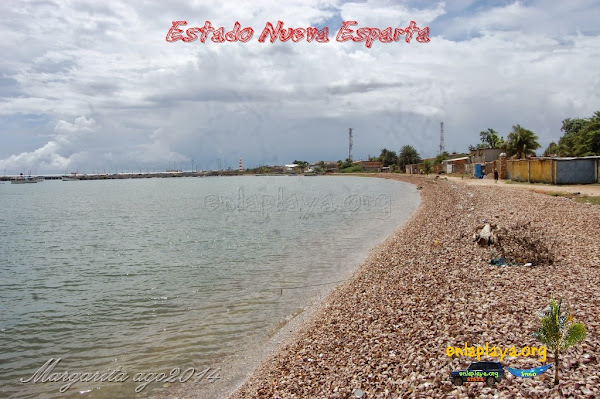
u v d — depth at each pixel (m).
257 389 9.57
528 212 26.06
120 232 40.00
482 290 11.92
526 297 10.68
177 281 20.39
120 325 14.86
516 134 69.38
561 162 42.44
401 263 18.39
